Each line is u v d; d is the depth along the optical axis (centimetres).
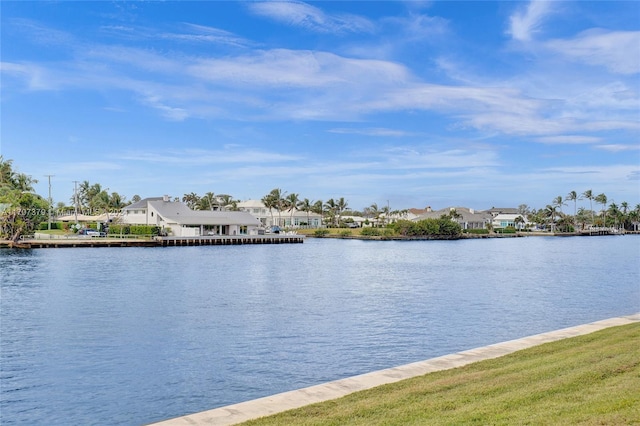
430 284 5456
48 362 2453
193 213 13762
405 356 2550
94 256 8869
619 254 10369
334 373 2277
